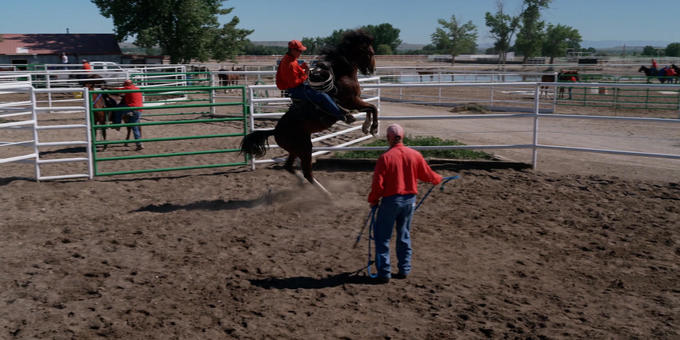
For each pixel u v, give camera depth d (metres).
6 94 20.36
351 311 4.38
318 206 7.37
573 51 60.44
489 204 7.41
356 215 6.94
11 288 4.89
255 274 5.14
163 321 4.23
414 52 98.75
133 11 36.34
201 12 36.03
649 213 6.97
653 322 4.16
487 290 4.76
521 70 39.88
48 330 4.13
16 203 7.65
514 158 10.78
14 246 5.95
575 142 12.60
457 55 64.81
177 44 37.19
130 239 6.14
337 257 5.54
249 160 9.84
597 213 6.96
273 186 8.49
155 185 8.66
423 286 4.86
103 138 12.68
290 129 7.25
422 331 4.06
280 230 6.40
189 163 10.38
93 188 8.49
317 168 9.73
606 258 5.49
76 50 39.75
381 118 9.34
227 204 7.54
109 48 40.94
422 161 4.97
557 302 4.52
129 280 5.04
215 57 38.16
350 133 13.46
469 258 5.52
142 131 14.48
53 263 5.47
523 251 5.70
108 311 4.42
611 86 8.45
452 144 11.16
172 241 6.08
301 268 5.27
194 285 4.90
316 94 6.99
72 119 16.80
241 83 24.09
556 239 6.05
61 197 7.98
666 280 4.93
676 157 8.33
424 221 6.70
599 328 4.07
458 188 8.27
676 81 24.03
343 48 7.23
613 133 14.08
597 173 9.34
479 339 3.93
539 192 8.03
